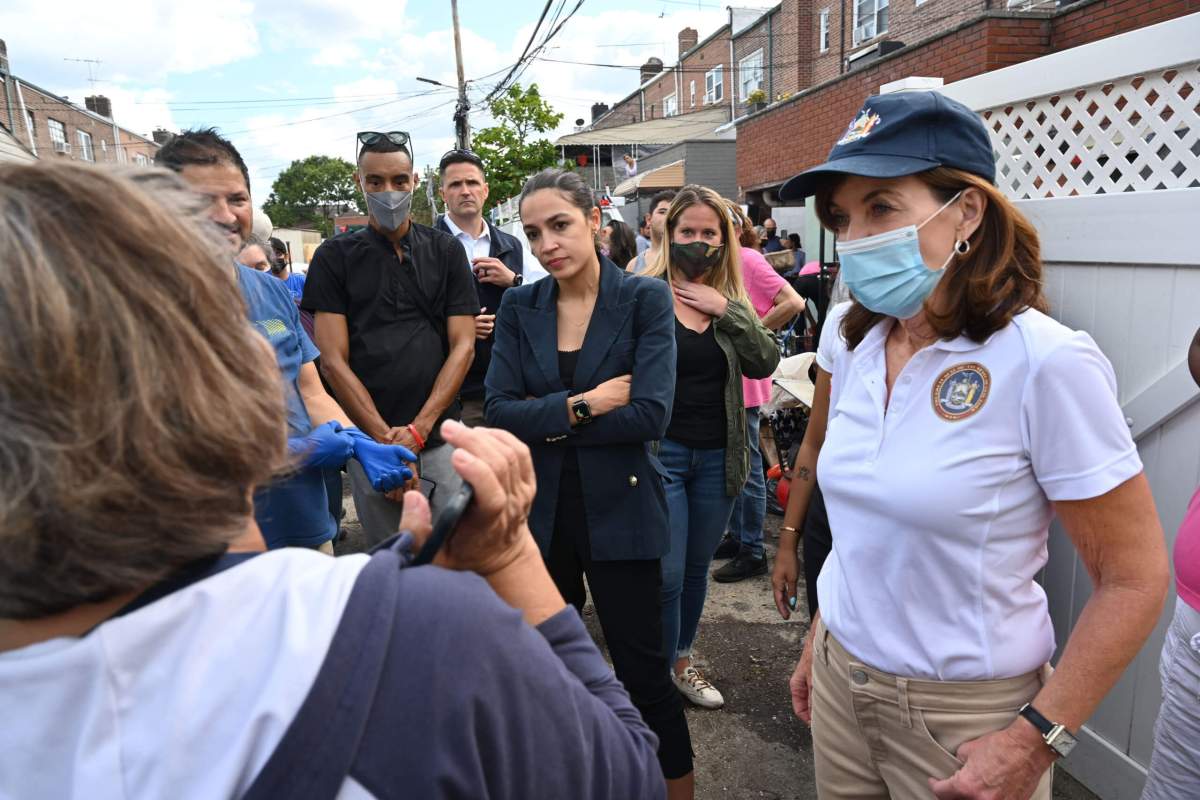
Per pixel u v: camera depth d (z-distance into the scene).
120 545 0.48
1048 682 1.12
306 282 2.72
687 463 2.48
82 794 0.48
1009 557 1.15
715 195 2.61
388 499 2.67
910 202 1.20
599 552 1.91
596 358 1.95
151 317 0.50
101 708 0.48
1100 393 1.07
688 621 2.67
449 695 0.54
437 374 2.82
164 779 0.48
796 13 17.06
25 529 0.46
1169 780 1.45
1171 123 1.81
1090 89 2.01
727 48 22.19
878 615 1.25
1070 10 7.06
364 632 0.53
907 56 8.52
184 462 0.50
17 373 0.46
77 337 0.46
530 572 0.78
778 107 11.54
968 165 1.17
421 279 2.74
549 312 2.07
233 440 0.52
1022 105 2.25
